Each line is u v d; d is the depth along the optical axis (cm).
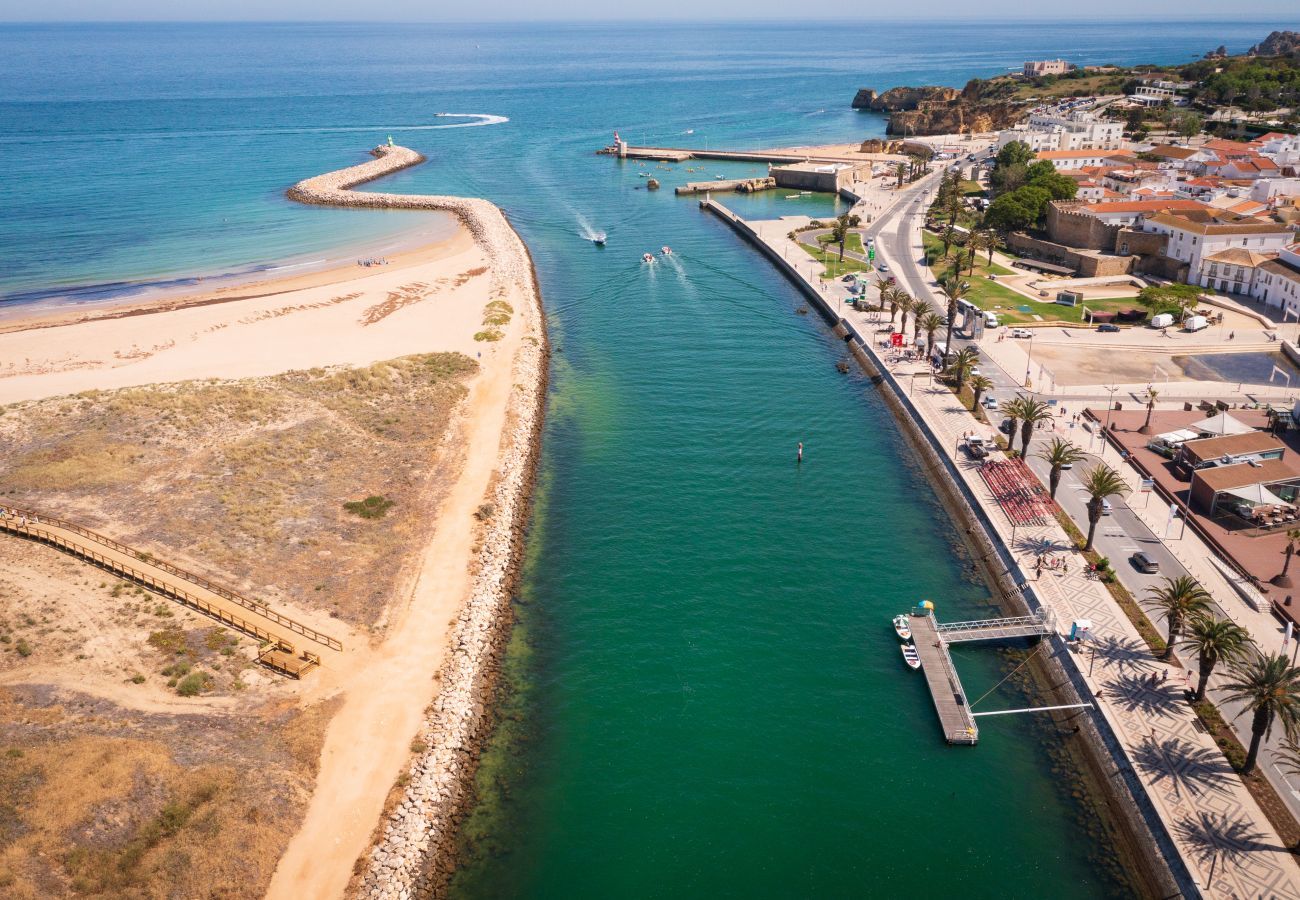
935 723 7419
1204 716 6938
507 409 12825
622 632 8550
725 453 12131
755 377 14750
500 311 16750
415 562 9188
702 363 15375
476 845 6347
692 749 7181
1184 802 6188
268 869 5841
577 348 16150
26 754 6266
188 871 5681
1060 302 16850
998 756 7075
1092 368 13888
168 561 8731
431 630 8188
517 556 9744
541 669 8075
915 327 15412
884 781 6869
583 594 9119
